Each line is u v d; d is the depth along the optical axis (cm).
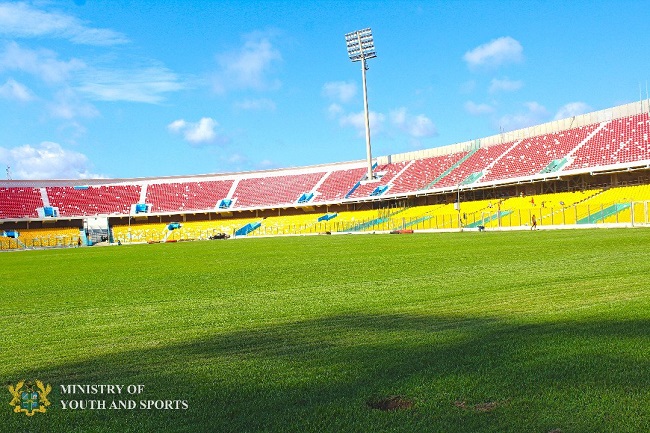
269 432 383
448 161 6762
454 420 388
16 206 7344
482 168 5966
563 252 1778
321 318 805
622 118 5375
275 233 6981
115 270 2019
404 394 442
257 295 1109
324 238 4569
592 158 4859
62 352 668
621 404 402
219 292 1193
